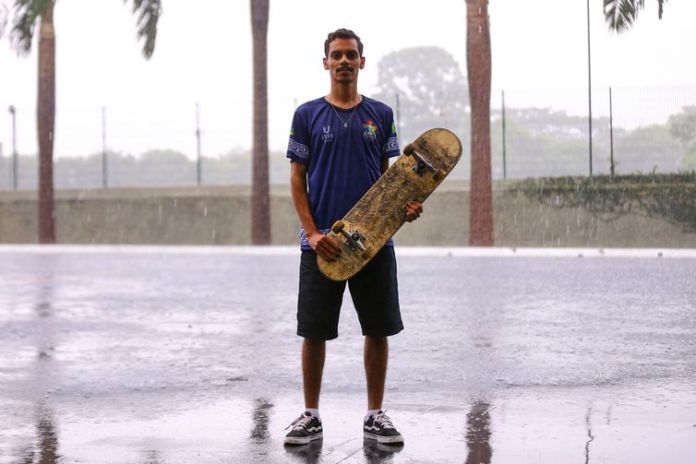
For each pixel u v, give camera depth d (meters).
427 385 5.62
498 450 4.05
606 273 12.75
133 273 14.10
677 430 4.37
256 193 24.06
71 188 29.14
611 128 24.39
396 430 4.26
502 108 25.14
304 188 4.40
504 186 24.83
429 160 4.23
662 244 23.31
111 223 27.77
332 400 5.22
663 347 6.93
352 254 4.19
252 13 24.02
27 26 14.30
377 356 4.41
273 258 17.02
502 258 16.08
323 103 4.39
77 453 4.13
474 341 7.33
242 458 4.01
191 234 27.12
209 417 4.86
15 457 4.07
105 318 9.06
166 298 10.66
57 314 9.40
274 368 6.32
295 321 8.66
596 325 8.08
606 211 23.70
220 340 7.61
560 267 13.84
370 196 4.24
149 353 7.02
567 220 23.97
